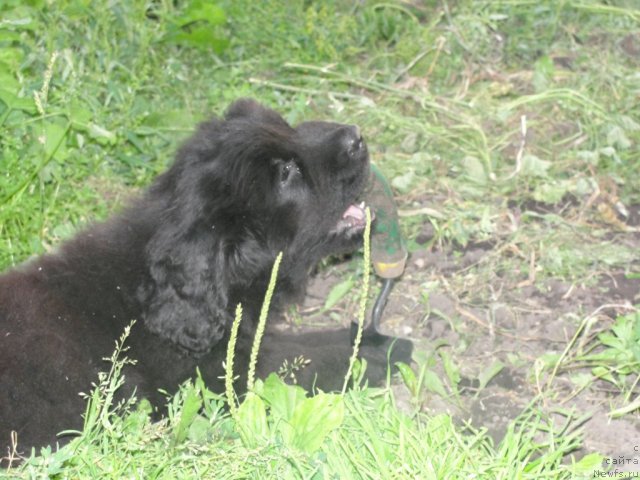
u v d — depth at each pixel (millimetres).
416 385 6957
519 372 7398
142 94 10281
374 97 10844
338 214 7398
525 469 5691
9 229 8438
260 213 6996
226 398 6520
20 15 9711
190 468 5664
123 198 8875
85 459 5539
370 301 8344
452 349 7719
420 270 8617
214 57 10930
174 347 6742
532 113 10344
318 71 10938
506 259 8602
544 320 7922
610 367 7180
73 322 6484
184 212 6734
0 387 6043
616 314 7875
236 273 6887
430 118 10398
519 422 6703
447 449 5715
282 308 7578
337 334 8031
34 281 6602
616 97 10406
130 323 6574
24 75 9508
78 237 6988
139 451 5695
